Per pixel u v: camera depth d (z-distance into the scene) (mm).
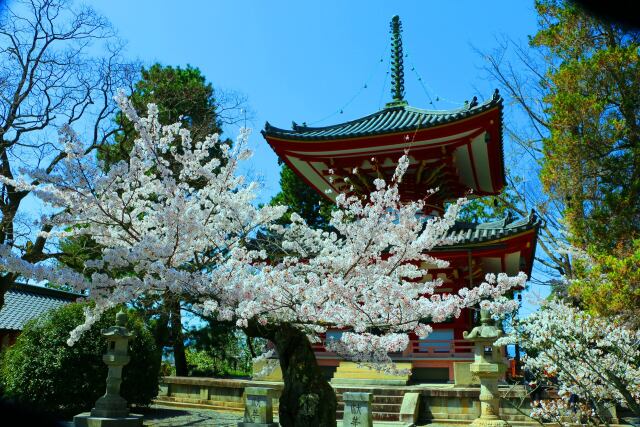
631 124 16047
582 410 9281
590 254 13469
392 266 7465
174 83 23625
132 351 13977
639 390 8742
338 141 17156
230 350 27203
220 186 7508
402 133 16469
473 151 17641
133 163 6773
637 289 11328
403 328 6656
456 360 15555
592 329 9016
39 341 12992
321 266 7645
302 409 7191
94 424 10836
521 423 11680
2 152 16109
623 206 14938
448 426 12141
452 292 17266
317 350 17156
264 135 17656
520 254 17672
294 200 29109
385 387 13891
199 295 6527
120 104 6672
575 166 16453
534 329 8906
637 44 16094
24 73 17109
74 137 6285
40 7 17312
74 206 6379
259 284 6305
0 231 15227
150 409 15164
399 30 21984
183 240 6402
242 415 14195
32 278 5566
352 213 8688
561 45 19984
